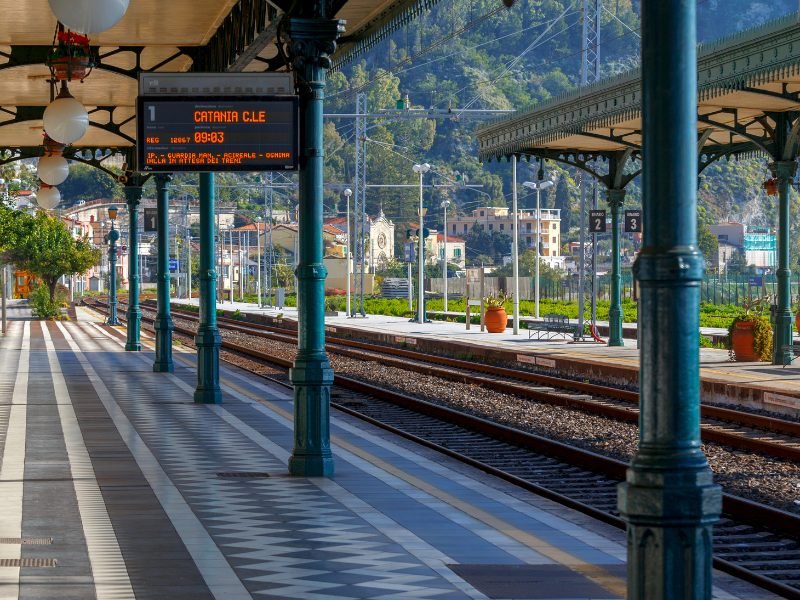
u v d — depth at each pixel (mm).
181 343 54656
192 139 16969
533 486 16516
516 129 43062
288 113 16859
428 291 141000
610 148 45375
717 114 35688
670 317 6621
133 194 43969
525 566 10953
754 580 11336
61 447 19406
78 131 17062
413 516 13523
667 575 6590
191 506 13992
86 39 17266
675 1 6598
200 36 25906
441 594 9852
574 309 84000
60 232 95125
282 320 84000
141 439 20531
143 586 9992
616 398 30047
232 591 9867
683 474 6574
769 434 23047
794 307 58219
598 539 12320
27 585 9992
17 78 28531
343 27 16719
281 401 27859
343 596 9742
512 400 30422
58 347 51094
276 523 12992
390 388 34469
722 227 192875
